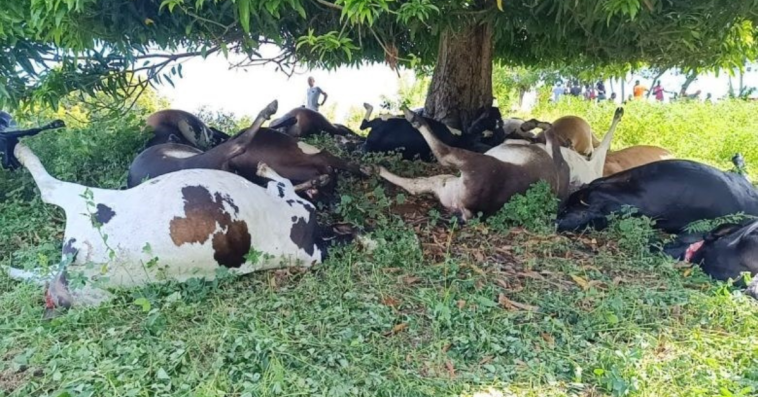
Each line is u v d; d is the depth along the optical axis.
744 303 3.12
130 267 2.93
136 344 2.56
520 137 5.30
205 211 3.05
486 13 4.66
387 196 4.83
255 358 2.48
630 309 3.08
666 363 2.60
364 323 2.87
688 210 4.22
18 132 5.01
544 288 3.37
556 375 2.55
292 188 3.66
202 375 2.39
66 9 3.03
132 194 3.08
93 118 5.52
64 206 3.07
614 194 4.41
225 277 3.15
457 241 4.02
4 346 2.62
